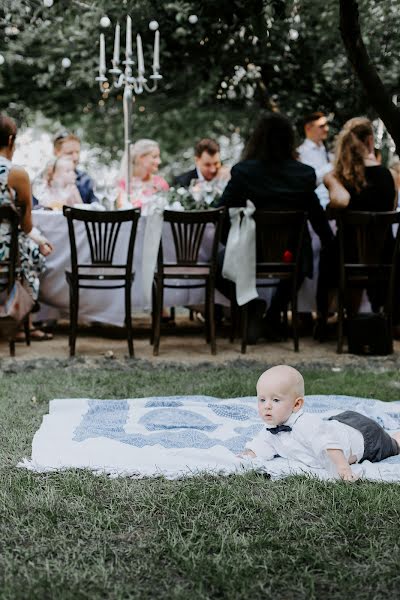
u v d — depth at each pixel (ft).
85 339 20.75
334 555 7.82
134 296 20.06
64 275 19.71
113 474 10.04
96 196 20.84
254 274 18.93
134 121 40.78
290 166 19.35
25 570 7.47
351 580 7.31
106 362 17.51
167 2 26.78
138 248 19.90
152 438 11.49
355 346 19.20
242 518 8.68
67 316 20.52
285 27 27.91
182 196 20.79
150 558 7.76
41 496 9.23
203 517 8.72
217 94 33.94
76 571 7.44
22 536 8.23
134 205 20.44
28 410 13.30
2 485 9.64
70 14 29.53
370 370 17.26
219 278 19.94
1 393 14.46
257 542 8.04
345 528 8.37
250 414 12.94
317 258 21.02
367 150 19.69
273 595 7.11
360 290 20.79
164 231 19.56
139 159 23.06
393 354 19.34
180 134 40.60
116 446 10.84
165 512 8.87
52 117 39.37
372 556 7.72
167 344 20.25
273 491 9.45
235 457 10.41
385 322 19.01
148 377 16.08
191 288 19.35
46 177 22.02
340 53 30.32
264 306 19.79
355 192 19.43
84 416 12.70
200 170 24.45
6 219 16.53
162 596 7.08
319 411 12.91
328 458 10.02
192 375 16.38
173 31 28.48
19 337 20.24
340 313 19.22
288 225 18.97
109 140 41.98
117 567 7.58
